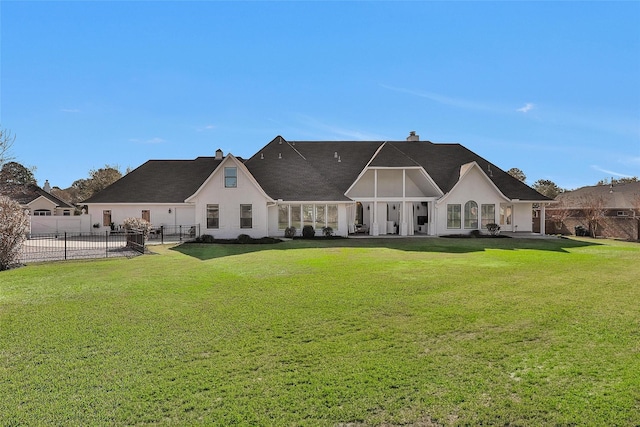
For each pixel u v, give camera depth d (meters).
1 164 30.53
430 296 9.05
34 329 6.66
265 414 3.91
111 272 12.78
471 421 3.76
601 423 3.70
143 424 3.73
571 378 4.66
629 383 4.49
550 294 9.30
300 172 29.48
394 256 16.83
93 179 56.94
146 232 22.39
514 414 3.87
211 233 25.56
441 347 5.75
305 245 22.00
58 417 3.84
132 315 7.51
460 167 31.36
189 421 3.78
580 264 14.57
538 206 36.81
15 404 4.09
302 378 4.71
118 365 5.12
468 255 17.31
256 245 22.23
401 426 3.71
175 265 14.35
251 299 8.80
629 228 29.73
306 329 6.63
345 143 33.81
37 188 41.97
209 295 9.24
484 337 6.18
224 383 4.59
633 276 11.91
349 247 20.80
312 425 3.72
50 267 14.06
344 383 4.57
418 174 30.14
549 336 6.20
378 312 7.66
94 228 31.77
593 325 6.75
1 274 12.50
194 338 6.19
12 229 14.09
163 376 4.79
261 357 5.40
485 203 29.25
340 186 29.92
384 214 31.30
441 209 28.98
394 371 4.89
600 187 44.03
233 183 25.72
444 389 4.41
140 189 32.84
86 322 7.05
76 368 5.03
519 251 19.14
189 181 33.78
